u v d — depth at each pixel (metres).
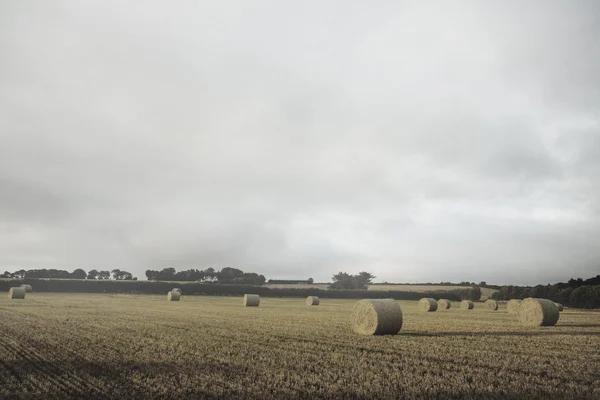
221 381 10.68
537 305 26.45
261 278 133.38
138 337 18.03
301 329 22.17
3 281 82.75
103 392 9.75
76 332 19.45
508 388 10.13
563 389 10.05
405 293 99.81
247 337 18.50
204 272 140.75
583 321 31.16
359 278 120.44
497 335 20.45
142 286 92.50
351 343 17.20
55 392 9.75
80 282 88.25
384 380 10.87
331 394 9.62
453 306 62.75
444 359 13.73
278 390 9.93
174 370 11.85
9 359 13.16
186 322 24.98
